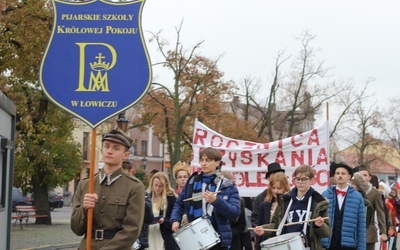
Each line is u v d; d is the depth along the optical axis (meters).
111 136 6.84
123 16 7.81
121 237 6.62
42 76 7.76
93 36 7.80
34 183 33.97
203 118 47.66
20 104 29.50
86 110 7.75
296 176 9.20
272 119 61.75
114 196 6.76
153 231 11.24
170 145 46.62
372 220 12.45
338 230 10.28
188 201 9.23
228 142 14.67
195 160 14.76
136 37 7.79
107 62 7.79
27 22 27.08
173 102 46.62
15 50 27.50
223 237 8.94
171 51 46.00
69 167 34.09
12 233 28.41
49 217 34.38
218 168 9.21
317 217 9.04
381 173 105.81
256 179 14.55
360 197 10.34
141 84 7.75
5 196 10.87
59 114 33.06
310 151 14.30
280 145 14.41
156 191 11.25
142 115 47.94
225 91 47.88
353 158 98.69
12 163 11.56
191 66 46.56
